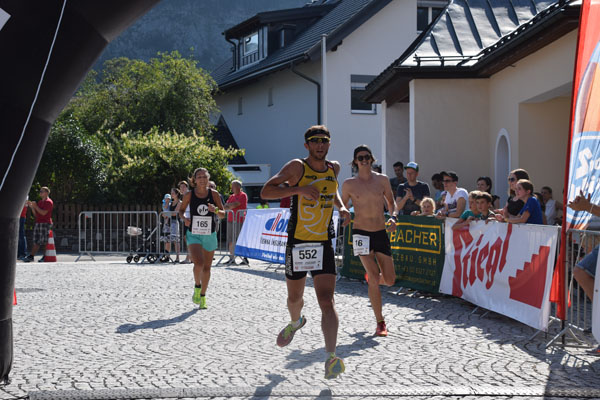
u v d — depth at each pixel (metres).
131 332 6.71
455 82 15.27
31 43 4.42
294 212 5.16
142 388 4.54
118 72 31.77
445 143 15.24
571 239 6.26
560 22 10.77
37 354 5.71
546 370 5.11
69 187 23.55
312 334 6.59
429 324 7.21
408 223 10.07
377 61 26.92
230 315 7.73
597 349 5.75
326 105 25.31
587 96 6.26
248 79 30.36
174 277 12.03
